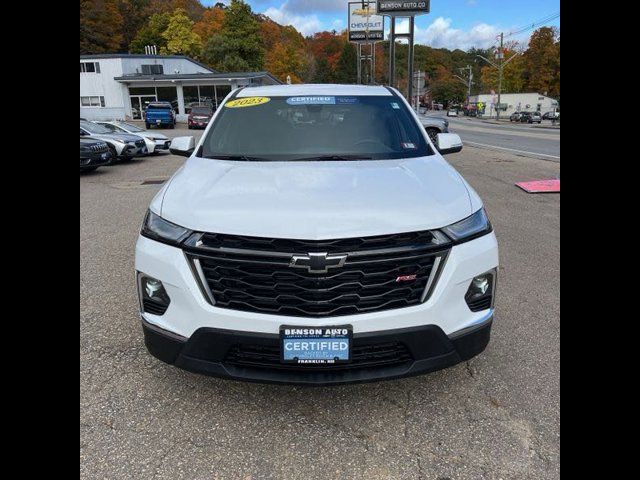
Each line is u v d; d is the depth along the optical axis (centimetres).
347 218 227
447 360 238
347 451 230
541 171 1114
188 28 7362
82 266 489
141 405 263
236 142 345
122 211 779
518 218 675
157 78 4256
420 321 228
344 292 224
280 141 342
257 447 232
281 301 225
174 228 239
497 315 371
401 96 406
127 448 231
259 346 227
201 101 4366
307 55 9744
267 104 379
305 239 220
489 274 250
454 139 391
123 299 404
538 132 3216
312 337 221
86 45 7356
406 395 272
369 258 222
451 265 233
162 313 244
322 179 273
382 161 316
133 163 1549
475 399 267
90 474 214
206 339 230
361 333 223
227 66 6297
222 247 226
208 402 266
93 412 256
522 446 231
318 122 360
